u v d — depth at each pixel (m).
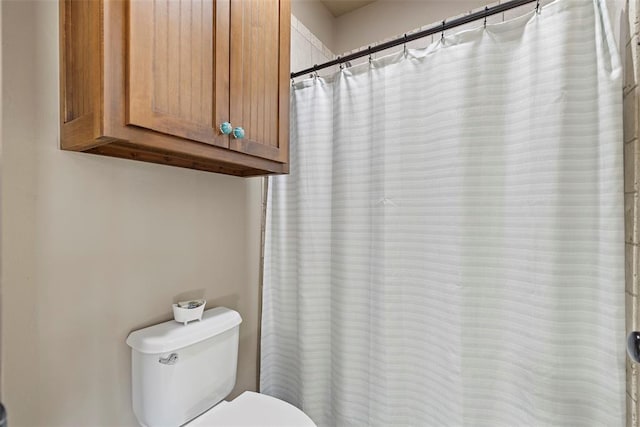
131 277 0.93
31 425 0.73
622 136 0.78
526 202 0.92
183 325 0.99
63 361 0.79
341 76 1.30
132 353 0.92
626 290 0.78
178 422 0.91
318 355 1.36
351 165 1.27
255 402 1.07
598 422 0.83
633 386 0.74
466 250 1.01
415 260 1.14
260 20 0.99
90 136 0.65
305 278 1.36
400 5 1.84
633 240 0.75
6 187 0.69
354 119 1.27
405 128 1.14
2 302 0.69
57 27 0.76
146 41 0.67
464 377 1.01
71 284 0.80
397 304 1.17
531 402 0.91
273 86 1.05
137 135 0.66
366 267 1.25
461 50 1.02
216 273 1.21
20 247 0.71
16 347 0.71
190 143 0.77
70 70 0.72
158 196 1.01
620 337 0.78
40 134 0.74
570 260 0.86
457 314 1.02
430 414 1.10
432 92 1.08
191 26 0.77
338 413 1.29
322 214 1.37
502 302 0.97
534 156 0.90
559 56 0.86
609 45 0.80
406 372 1.16
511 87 0.95
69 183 0.80
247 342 1.38
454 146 1.03
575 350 0.86
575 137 0.85
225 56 0.86
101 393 0.86
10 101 0.70
